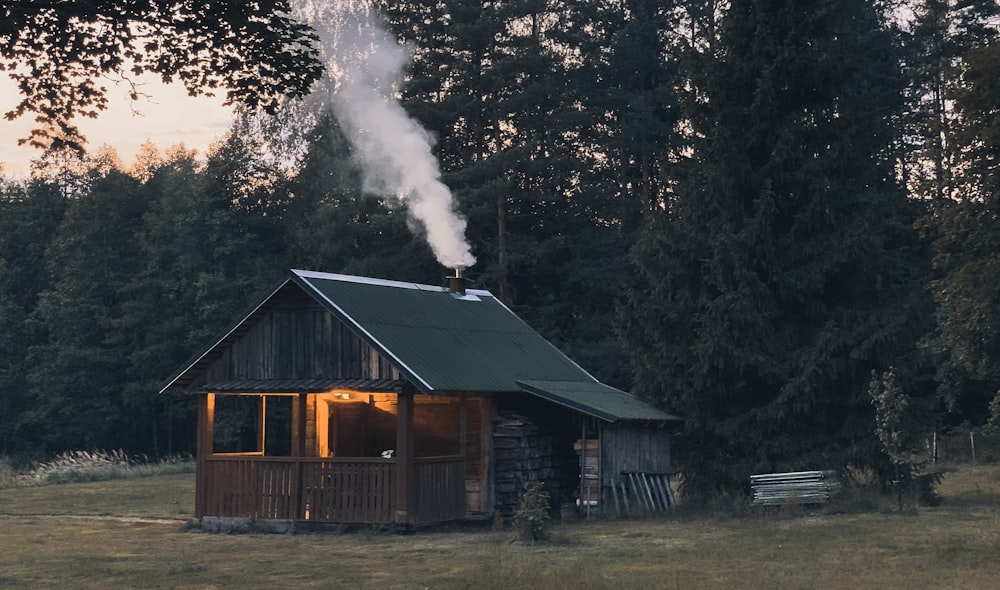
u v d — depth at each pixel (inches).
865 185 1314.0
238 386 1089.4
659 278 1328.7
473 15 2234.3
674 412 1300.4
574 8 2527.1
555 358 1326.3
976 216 1246.3
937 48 2508.6
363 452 1216.2
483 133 2321.6
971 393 1946.4
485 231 2294.5
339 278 1123.9
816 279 1250.0
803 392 1216.8
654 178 2491.4
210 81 745.0
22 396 2824.8
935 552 786.8
